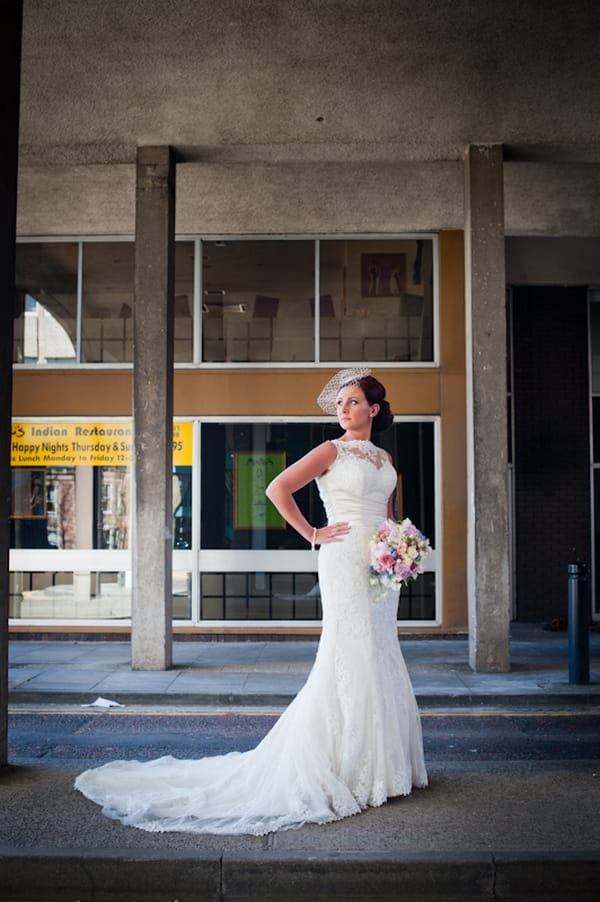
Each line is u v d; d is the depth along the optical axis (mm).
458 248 12805
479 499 9992
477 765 5805
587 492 14406
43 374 12875
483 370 10062
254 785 4910
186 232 12766
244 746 6992
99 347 12945
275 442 12797
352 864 4047
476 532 9969
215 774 5211
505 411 10039
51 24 9727
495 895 4031
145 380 10203
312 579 12609
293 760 4781
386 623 5105
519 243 14008
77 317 12961
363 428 5363
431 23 9641
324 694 4902
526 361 14492
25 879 4086
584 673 9172
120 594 12750
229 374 12750
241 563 12648
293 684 9234
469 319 10188
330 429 12789
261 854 4117
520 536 14391
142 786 5141
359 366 12742
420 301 12891
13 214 5805
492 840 4312
